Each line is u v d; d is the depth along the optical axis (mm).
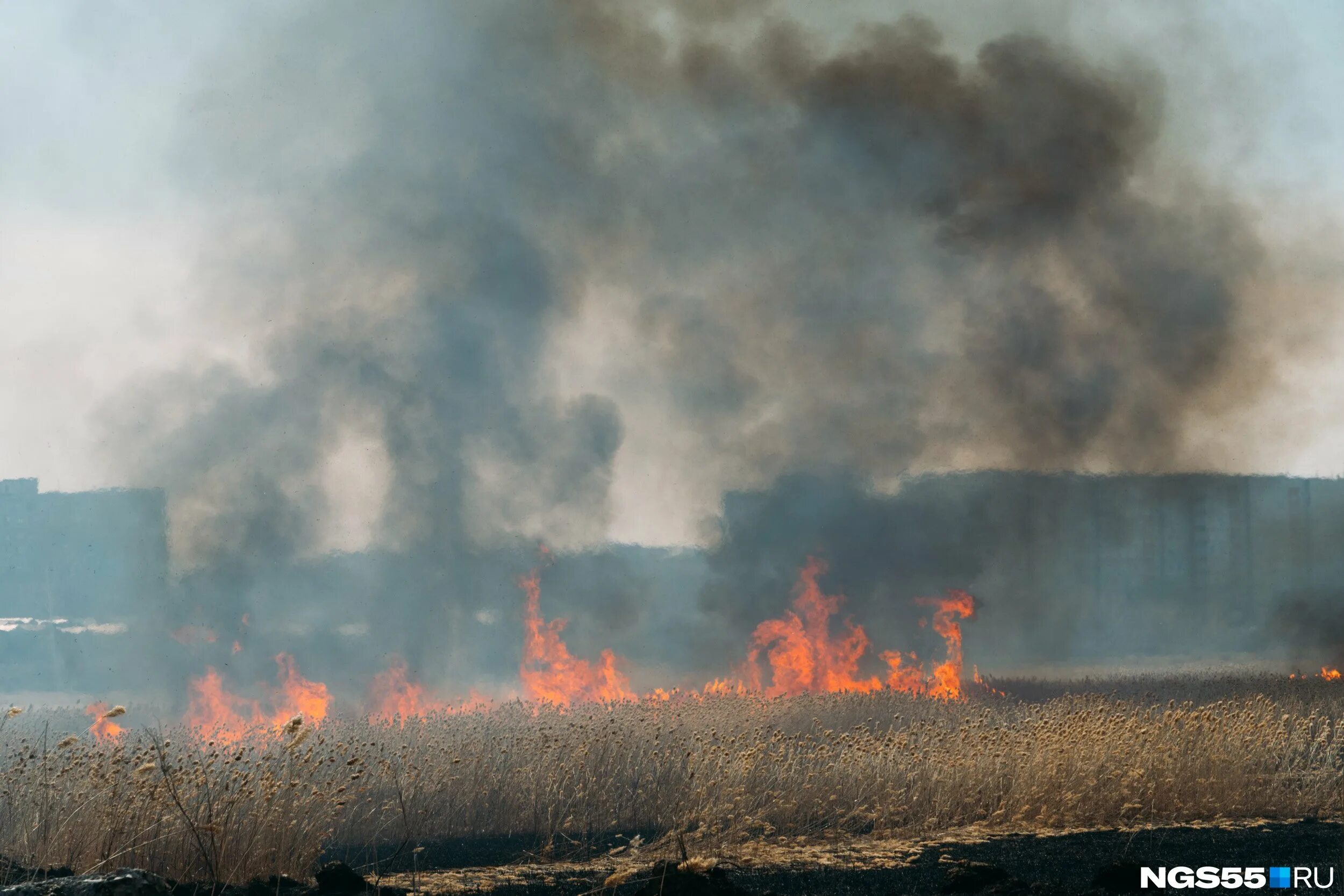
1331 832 9547
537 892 7652
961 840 9391
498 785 10438
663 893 7117
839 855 8828
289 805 8281
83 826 7566
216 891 6926
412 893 7621
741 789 10117
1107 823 10070
